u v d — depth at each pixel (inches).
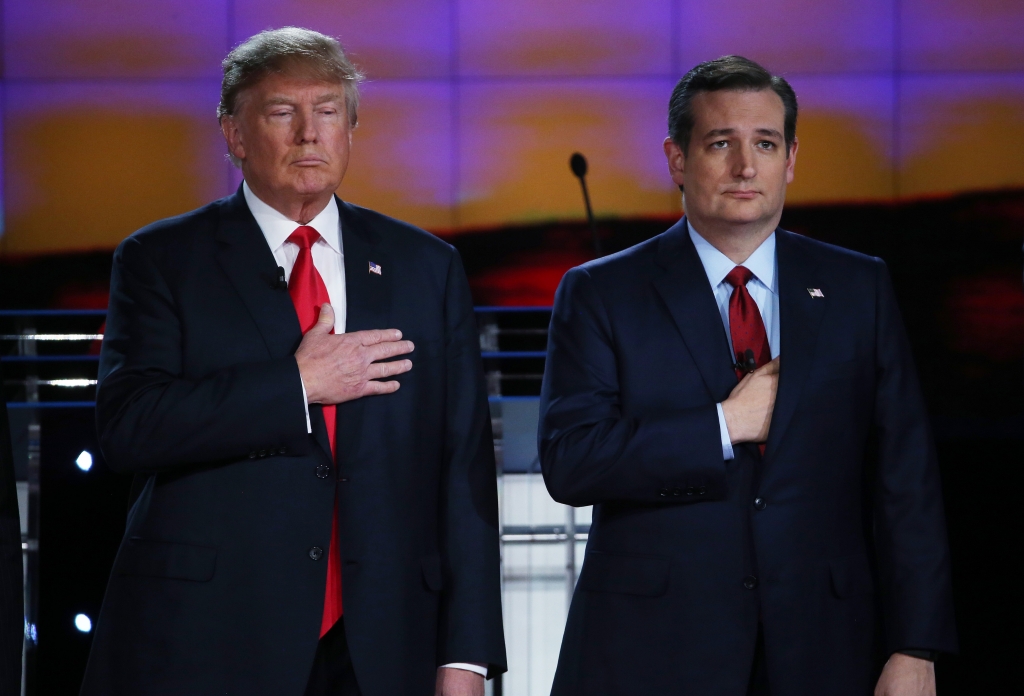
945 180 1146.7
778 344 331.9
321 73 318.3
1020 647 507.5
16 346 799.1
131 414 295.9
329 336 307.0
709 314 330.6
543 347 783.7
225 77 327.9
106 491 520.4
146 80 1167.6
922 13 1139.9
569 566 527.8
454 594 316.8
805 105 1147.9
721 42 1149.7
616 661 312.8
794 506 314.5
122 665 294.4
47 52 1162.6
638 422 314.8
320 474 305.0
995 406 1139.9
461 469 325.1
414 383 321.1
